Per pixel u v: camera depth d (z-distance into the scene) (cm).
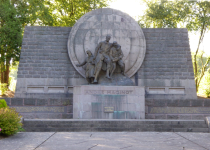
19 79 2116
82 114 1772
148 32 2233
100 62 1919
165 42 2220
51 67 2150
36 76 2130
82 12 3484
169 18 3322
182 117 1911
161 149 877
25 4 2875
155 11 3238
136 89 1797
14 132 1157
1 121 1103
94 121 1425
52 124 1395
